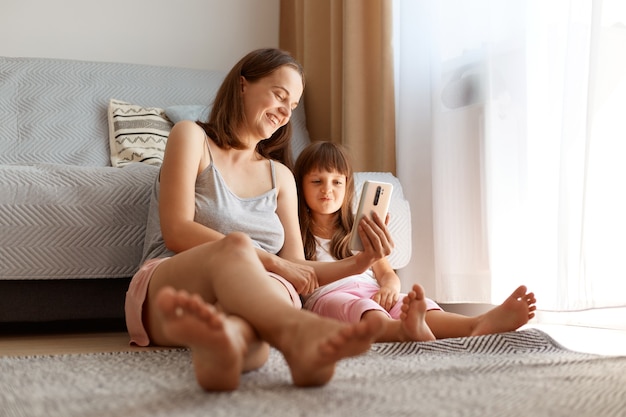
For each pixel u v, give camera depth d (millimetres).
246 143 1842
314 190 2059
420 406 937
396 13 2783
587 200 1938
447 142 2424
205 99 3057
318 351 968
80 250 2002
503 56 2244
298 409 907
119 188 2049
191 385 1074
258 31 3521
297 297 1580
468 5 2369
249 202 1800
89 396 1009
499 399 991
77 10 3275
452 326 1689
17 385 1105
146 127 2773
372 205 1691
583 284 1958
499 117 2254
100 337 2043
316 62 3154
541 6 2154
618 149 1897
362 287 1952
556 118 2088
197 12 3438
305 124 3156
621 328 2082
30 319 2039
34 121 2766
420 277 2604
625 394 1040
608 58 1903
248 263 1163
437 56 2469
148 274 1523
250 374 1143
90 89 2898
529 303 1629
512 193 2219
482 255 2309
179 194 1679
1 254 1935
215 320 928
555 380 1143
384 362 1321
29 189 1972
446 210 2420
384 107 2727
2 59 2881
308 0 3154
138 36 3355
